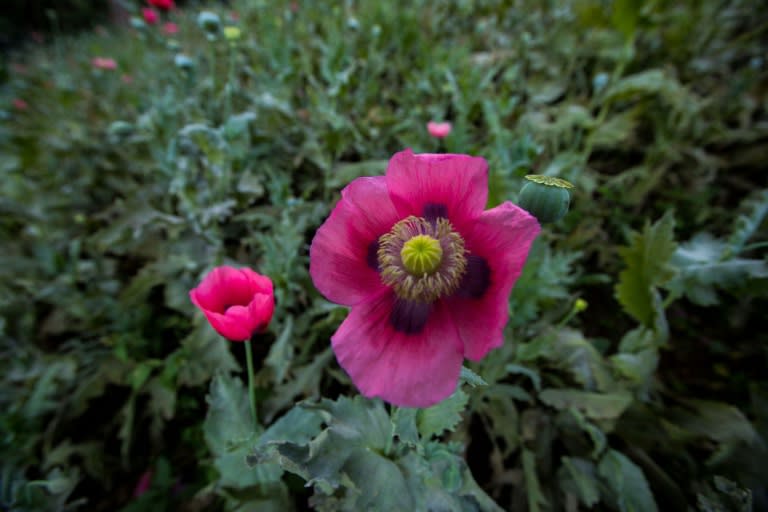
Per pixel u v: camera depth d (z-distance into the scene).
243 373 0.36
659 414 0.32
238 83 0.50
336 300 0.19
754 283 0.30
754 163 0.46
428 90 0.45
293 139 0.45
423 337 0.18
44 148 0.62
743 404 0.35
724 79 0.54
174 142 0.38
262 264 0.37
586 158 0.44
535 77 0.51
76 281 0.47
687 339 0.39
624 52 0.43
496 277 0.17
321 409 0.24
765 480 0.28
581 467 0.29
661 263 0.29
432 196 0.20
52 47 1.22
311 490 0.30
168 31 0.69
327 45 0.52
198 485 0.35
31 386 0.43
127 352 0.40
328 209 0.38
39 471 0.39
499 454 0.30
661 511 0.29
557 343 0.32
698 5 0.54
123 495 0.38
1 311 0.46
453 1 0.61
